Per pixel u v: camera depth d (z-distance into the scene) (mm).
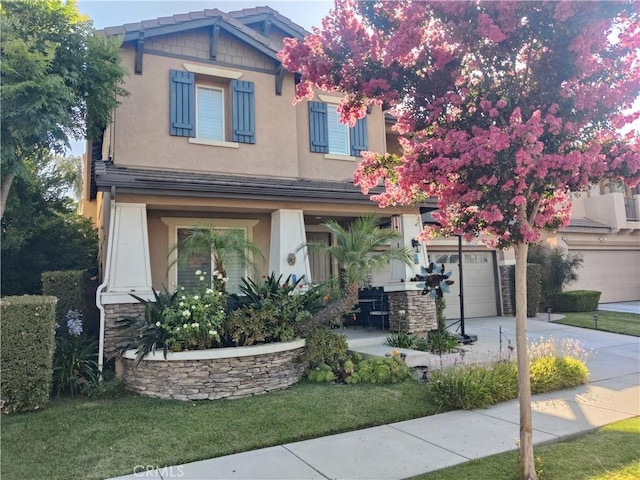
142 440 5805
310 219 13375
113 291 8953
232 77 12211
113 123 10820
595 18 4543
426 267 11430
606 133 5207
